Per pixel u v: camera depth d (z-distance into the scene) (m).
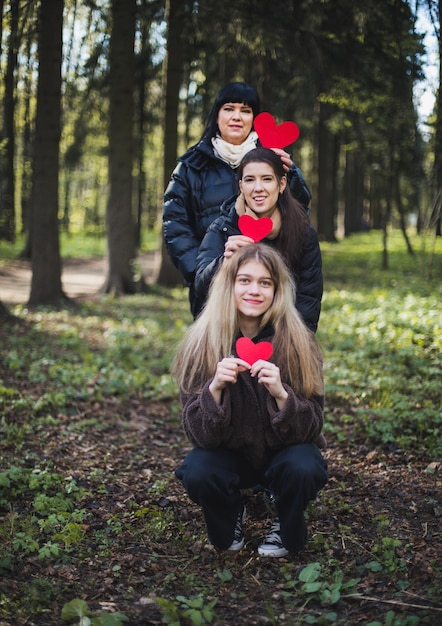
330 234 30.77
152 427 5.83
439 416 5.24
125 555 3.36
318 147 26.89
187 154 3.98
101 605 2.89
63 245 34.47
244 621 2.77
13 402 5.79
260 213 3.28
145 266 24.88
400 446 4.91
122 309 13.62
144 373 7.55
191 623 2.76
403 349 7.47
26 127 15.87
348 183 39.56
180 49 15.30
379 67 12.40
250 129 3.92
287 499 3.12
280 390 2.93
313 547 3.41
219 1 11.20
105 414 6.05
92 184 45.00
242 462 3.28
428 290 12.49
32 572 3.14
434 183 14.66
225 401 2.99
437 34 10.08
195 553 3.40
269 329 3.16
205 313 3.18
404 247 27.12
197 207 3.95
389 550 3.28
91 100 17.06
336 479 4.37
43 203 13.41
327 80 13.41
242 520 3.65
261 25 11.14
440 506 3.85
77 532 3.49
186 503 4.05
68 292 17.28
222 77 16.06
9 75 12.52
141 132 22.20
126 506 4.00
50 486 4.17
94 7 12.53
